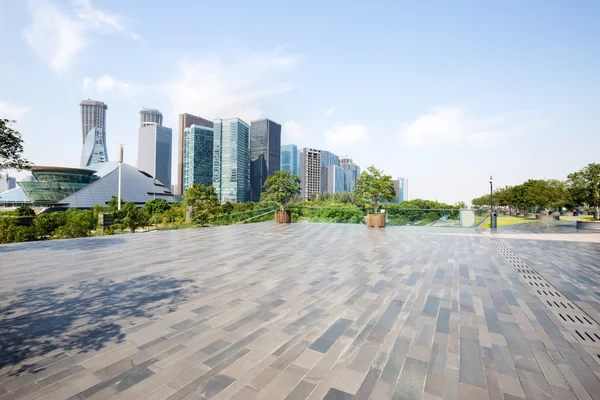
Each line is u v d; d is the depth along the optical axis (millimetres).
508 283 6113
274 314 4367
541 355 3279
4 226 27422
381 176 17797
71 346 3383
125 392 2561
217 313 4395
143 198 110875
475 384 2738
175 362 3055
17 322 4051
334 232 15375
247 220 24656
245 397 2510
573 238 13977
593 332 3865
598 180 21094
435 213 19891
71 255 8836
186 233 14664
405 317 4285
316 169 181125
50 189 93812
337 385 2693
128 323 4031
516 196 39500
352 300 4996
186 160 171625
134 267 7348
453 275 6727
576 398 2553
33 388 2604
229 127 167125
